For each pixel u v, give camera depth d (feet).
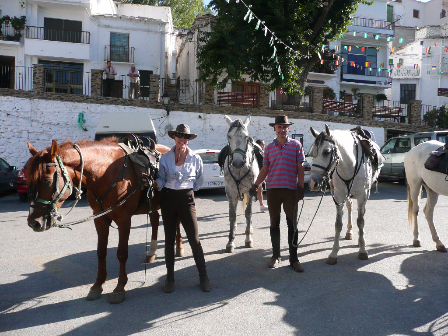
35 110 50.85
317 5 56.13
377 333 10.63
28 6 69.41
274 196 16.37
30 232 24.17
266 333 10.69
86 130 52.26
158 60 76.18
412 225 20.59
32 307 12.67
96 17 72.08
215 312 12.12
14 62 69.21
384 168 49.90
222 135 56.34
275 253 16.78
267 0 53.42
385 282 14.58
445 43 97.45
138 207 14.12
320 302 12.77
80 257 18.62
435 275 15.33
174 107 54.39
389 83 93.40
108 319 11.70
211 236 22.75
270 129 58.18
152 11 90.38
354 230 23.80
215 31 54.24
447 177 17.43
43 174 10.86
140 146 14.52
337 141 16.24
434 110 78.38
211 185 39.78
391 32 91.56
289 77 55.16
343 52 90.38
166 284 13.98
